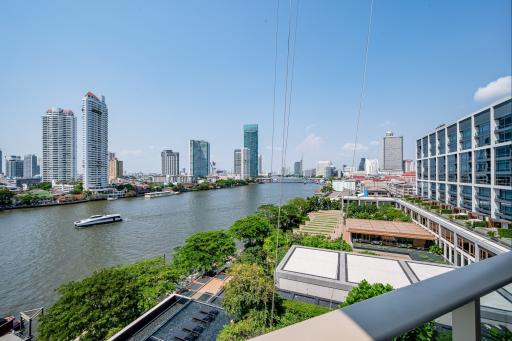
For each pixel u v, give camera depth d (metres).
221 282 18.81
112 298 11.79
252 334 10.48
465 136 26.20
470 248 17.94
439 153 32.78
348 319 0.72
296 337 0.61
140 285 14.79
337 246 20.81
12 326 14.36
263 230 27.91
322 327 0.66
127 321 12.41
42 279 21.17
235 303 11.33
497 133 21.20
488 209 22.20
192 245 20.80
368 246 26.23
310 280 13.92
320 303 13.27
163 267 17.70
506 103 20.28
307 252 17.50
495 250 15.08
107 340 10.95
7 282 20.62
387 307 0.81
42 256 26.27
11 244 30.19
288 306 12.63
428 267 15.00
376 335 0.66
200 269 20.67
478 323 0.99
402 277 13.88
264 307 11.52
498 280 1.07
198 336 11.76
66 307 11.33
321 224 36.75
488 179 22.27
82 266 23.77
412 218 33.06
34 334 14.26
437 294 0.92
